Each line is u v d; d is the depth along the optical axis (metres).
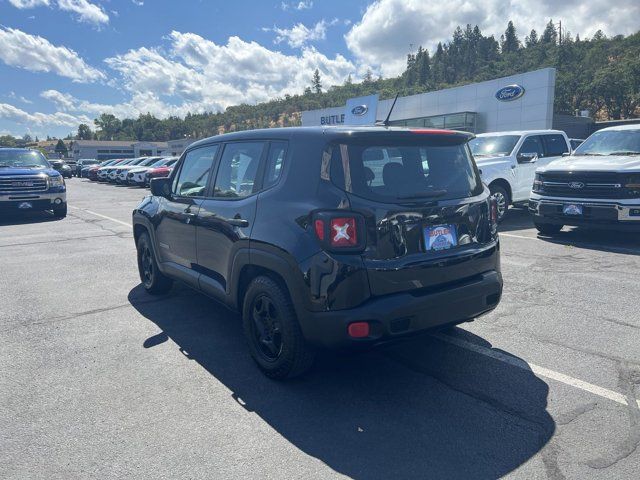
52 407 3.42
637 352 4.13
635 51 137.88
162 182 5.24
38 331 4.91
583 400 3.38
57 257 8.55
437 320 3.44
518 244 8.53
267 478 2.65
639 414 3.19
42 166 14.77
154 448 2.93
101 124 189.25
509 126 31.91
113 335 4.78
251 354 3.94
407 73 193.75
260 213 3.70
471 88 33.62
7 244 9.98
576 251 7.90
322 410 3.35
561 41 149.00
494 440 2.95
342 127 3.59
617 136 9.02
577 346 4.28
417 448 2.89
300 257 3.30
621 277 6.34
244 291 4.05
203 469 2.73
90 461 2.81
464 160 3.94
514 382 3.67
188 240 4.77
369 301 3.23
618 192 7.71
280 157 3.77
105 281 6.84
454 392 3.55
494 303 3.87
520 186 10.79
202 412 3.33
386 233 3.29
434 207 3.51
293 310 3.48
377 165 3.43
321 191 3.34
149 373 3.94
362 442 2.97
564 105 95.31
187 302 5.81
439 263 3.46
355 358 4.16
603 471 2.64
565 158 9.12
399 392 3.57
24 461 2.82
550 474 2.63
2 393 3.63
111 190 26.72
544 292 5.79
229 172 4.33
